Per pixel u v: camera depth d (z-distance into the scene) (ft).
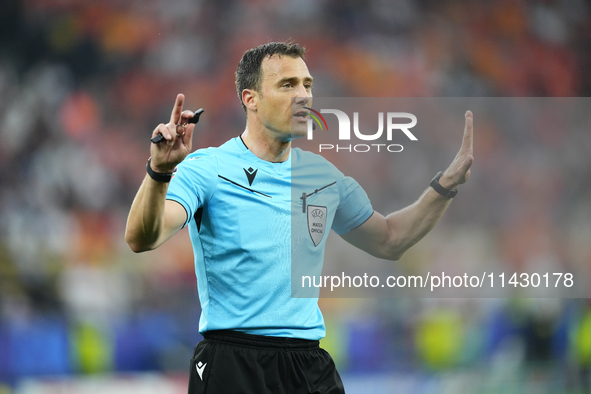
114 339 86.17
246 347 28.60
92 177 122.83
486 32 149.18
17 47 135.23
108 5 138.62
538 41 151.23
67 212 118.83
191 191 28.12
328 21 142.00
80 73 134.82
